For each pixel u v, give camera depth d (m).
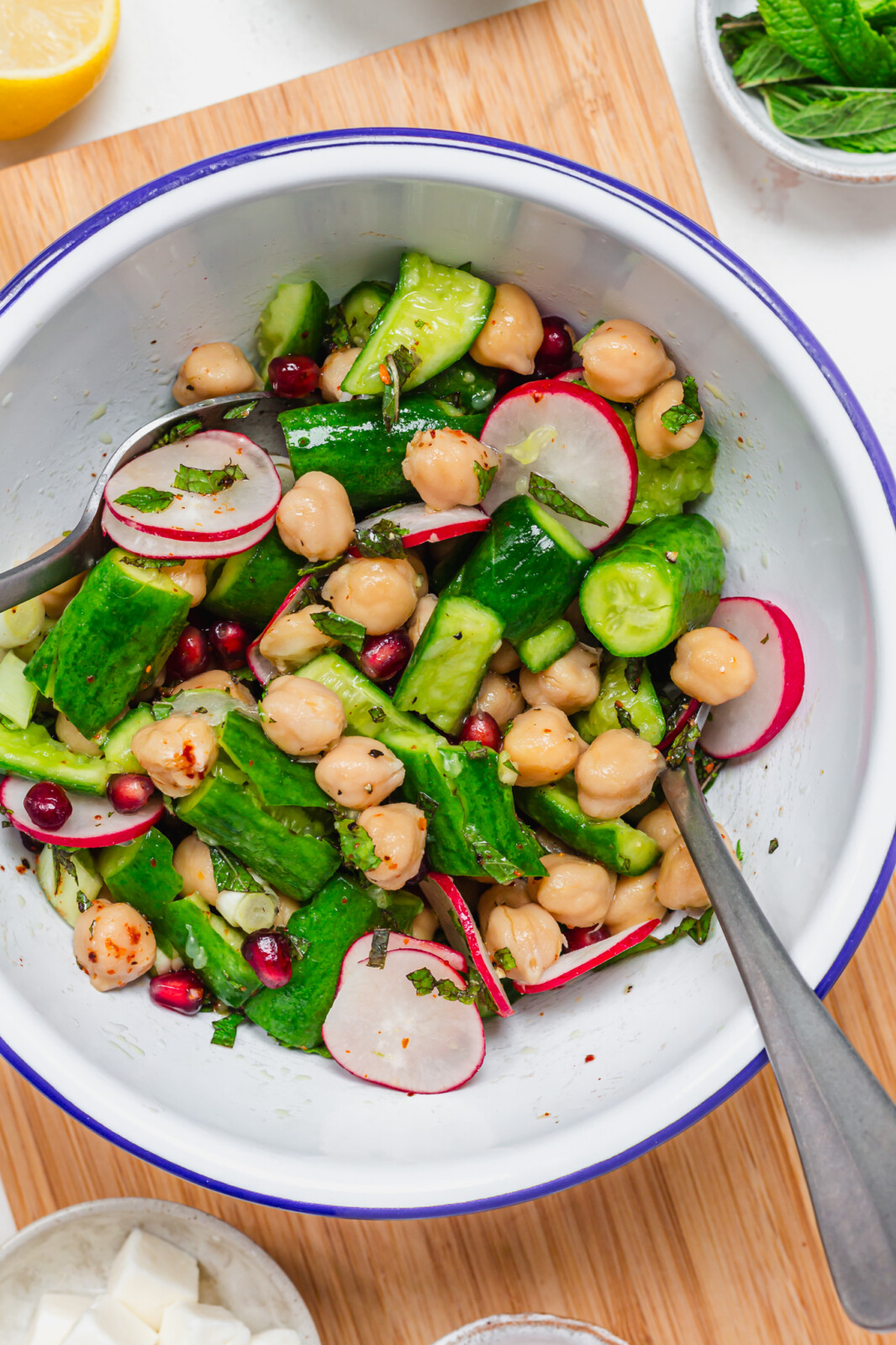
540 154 0.38
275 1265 0.43
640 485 0.41
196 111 0.42
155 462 0.40
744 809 0.41
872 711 0.37
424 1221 0.44
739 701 0.41
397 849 0.39
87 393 0.40
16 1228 0.44
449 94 0.42
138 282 0.39
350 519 0.41
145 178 0.42
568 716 0.42
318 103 0.42
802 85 0.45
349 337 0.42
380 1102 0.40
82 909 0.41
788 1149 0.44
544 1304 0.44
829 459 0.38
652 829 0.41
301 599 0.41
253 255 0.40
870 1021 0.43
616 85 0.42
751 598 0.41
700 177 0.46
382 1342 0.43
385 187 0.38
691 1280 0.43
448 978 0.41
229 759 0.40
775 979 0.36
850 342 0.46
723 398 0.40
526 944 0.40
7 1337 0.44
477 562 0.40
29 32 0.43
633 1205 0.44
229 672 0.42
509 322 0.40
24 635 0.41
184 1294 0.43
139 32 0.46
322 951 0.40
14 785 0.40
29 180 0.42
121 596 0.39
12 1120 0.43
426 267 0.40
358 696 0.41
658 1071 0.38
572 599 0.41
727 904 0.38
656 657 0.42
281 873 0.40
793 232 0.46
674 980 0.40
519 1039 0.41
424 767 0.40
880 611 0.37
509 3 0.46
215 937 0.40
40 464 0.40
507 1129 0.39
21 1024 0.38
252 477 0.40
